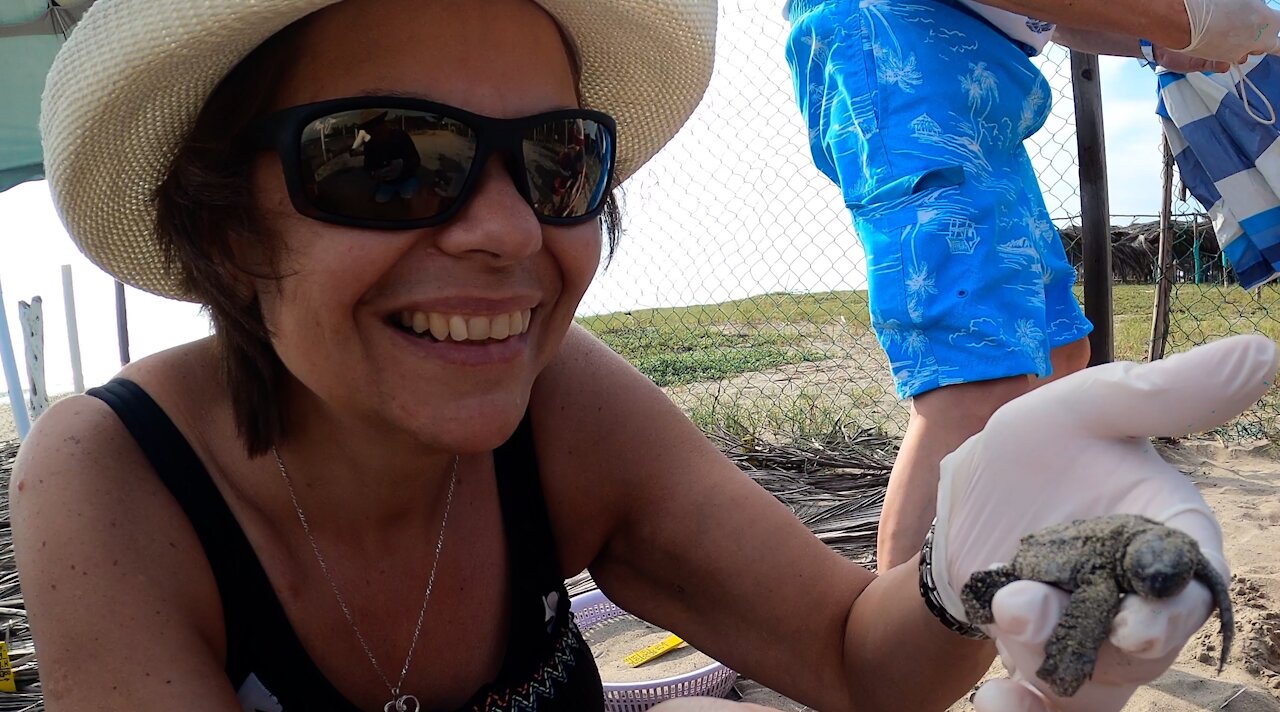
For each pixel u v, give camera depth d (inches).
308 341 14.7
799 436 72.1
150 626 15.0
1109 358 51.9
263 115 14.1
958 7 29.9
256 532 17.2
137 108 14.9
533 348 16.3
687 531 20.3
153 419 16.8
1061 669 10.5
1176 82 40.4
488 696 18.3
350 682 18.0
